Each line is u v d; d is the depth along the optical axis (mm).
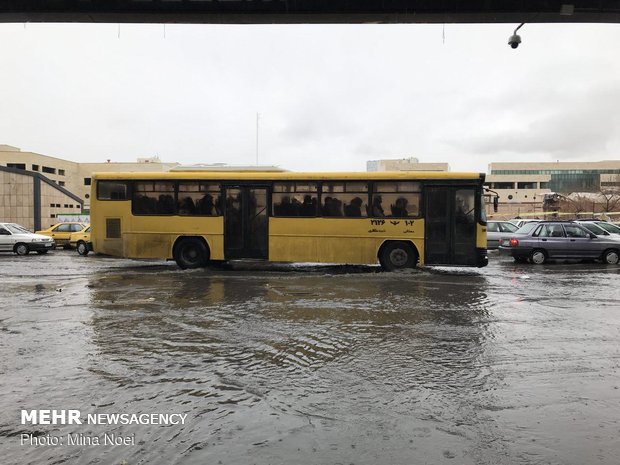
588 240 16297
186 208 13945
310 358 5434
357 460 3191
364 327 6883
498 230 20641
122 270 14227
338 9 13484
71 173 80750
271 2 13367
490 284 11219
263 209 13742
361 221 13367
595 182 103188
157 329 6738
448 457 3232
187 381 4676
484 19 13883
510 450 3334
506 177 103125
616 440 3490
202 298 9188
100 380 4695
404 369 5059
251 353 5617
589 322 7266
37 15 13672
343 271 13750
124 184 14070
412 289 10367
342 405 4109
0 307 8344
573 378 4793
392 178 13258
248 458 3223
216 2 13336
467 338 6305
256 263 15930
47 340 6160
